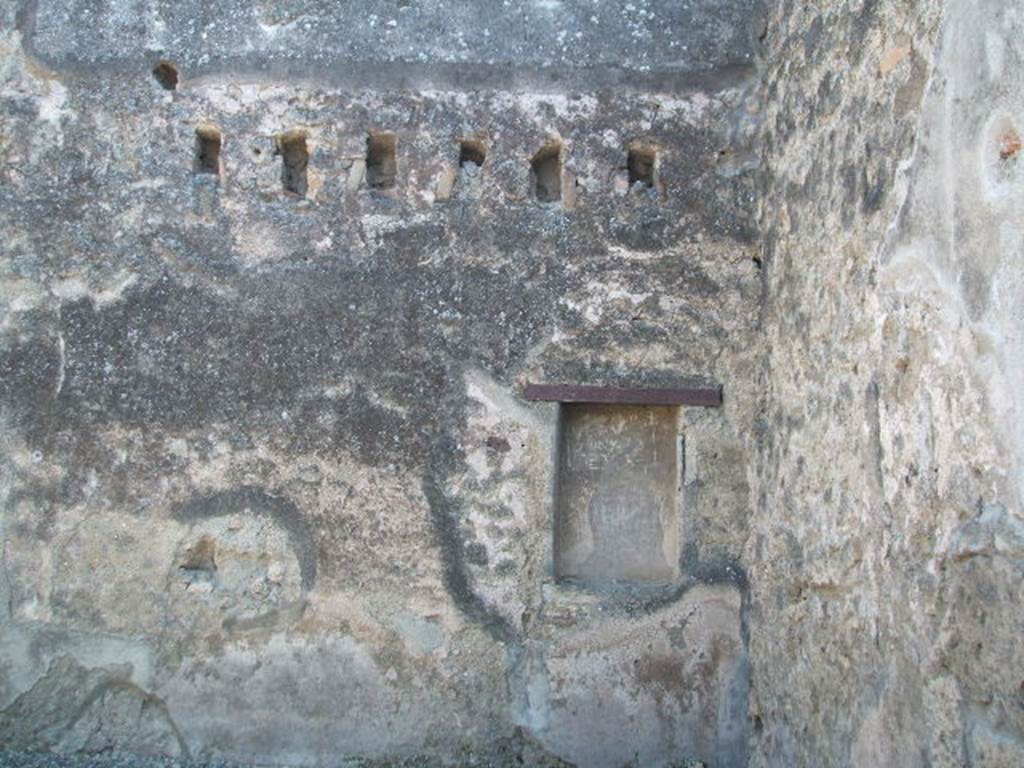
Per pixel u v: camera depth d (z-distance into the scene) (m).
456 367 3.83
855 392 2.90
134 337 3.83
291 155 3.93
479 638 3.79
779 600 3.45
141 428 3.81
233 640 3.81
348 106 3.88
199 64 3.88
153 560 3.81
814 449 3.20
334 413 3.82
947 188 2.39
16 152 3.86
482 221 3.86
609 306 3.84
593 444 3.90
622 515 3.88
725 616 3.79
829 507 3.06
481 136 3.88
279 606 3.81
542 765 3.77
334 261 3.85
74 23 3.89
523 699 3.78
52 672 3.80
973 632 2.24
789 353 3.47
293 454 3.82
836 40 3.16
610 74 3.89
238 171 3.87
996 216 2.18
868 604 2.77
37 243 3.85
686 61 3.90
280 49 3.88
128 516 3.81
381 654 3.80
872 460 2.77
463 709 3.79
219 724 3.79
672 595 3.79
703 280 3.85
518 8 3.91
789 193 3.52
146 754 3.79
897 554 2.60
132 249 3.85
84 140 3.87
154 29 3.89
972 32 2.30
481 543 3.81
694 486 3.82
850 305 2.95
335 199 3.87
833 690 2.98
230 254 3.85
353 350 3.83
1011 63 2.14
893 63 2.73
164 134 3.88
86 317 3.83
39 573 3.80
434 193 3.87
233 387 3.82
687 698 3.78
